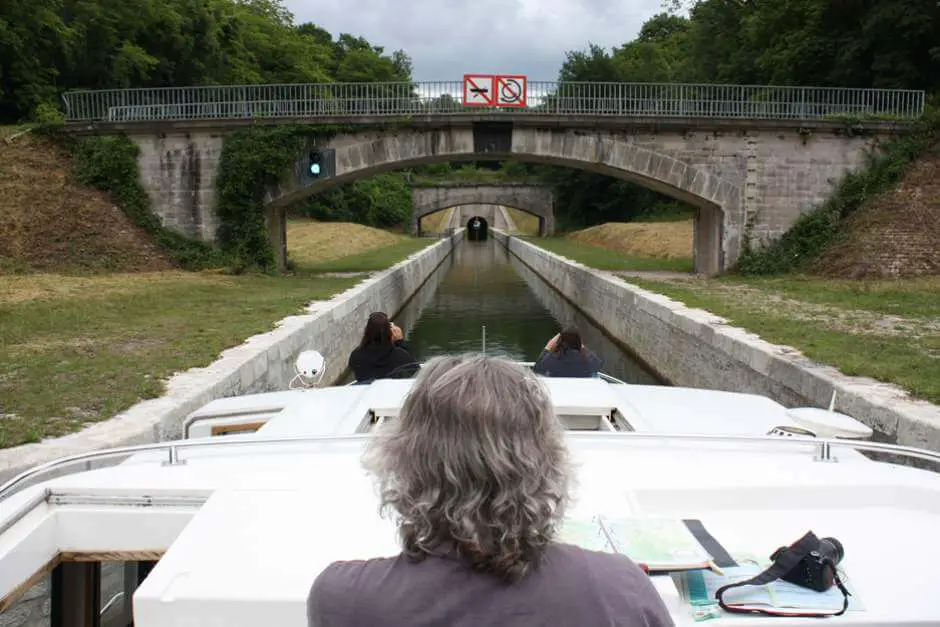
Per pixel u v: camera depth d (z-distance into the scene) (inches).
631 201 2596.0
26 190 983.0
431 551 56.5
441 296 1393.9
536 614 53.7
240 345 454.0
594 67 2524.6
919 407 305.1
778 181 1039.6
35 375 358.9
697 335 572.4
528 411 58.2
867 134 1035.9
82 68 1578.5
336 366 645.9
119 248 973.8
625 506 100.8
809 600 82.4
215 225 1033.5
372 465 60.8
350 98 1061.1
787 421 188.2
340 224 2191.2
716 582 85.2
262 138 1006.4
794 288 815.1
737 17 2065.7
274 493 99.7
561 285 1370.6
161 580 78.9
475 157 1048.8
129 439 264.8
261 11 3034.0
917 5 1339.8
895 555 98.7
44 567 103.9
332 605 55.5
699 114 1048.2
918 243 936.3
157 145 1029.2
